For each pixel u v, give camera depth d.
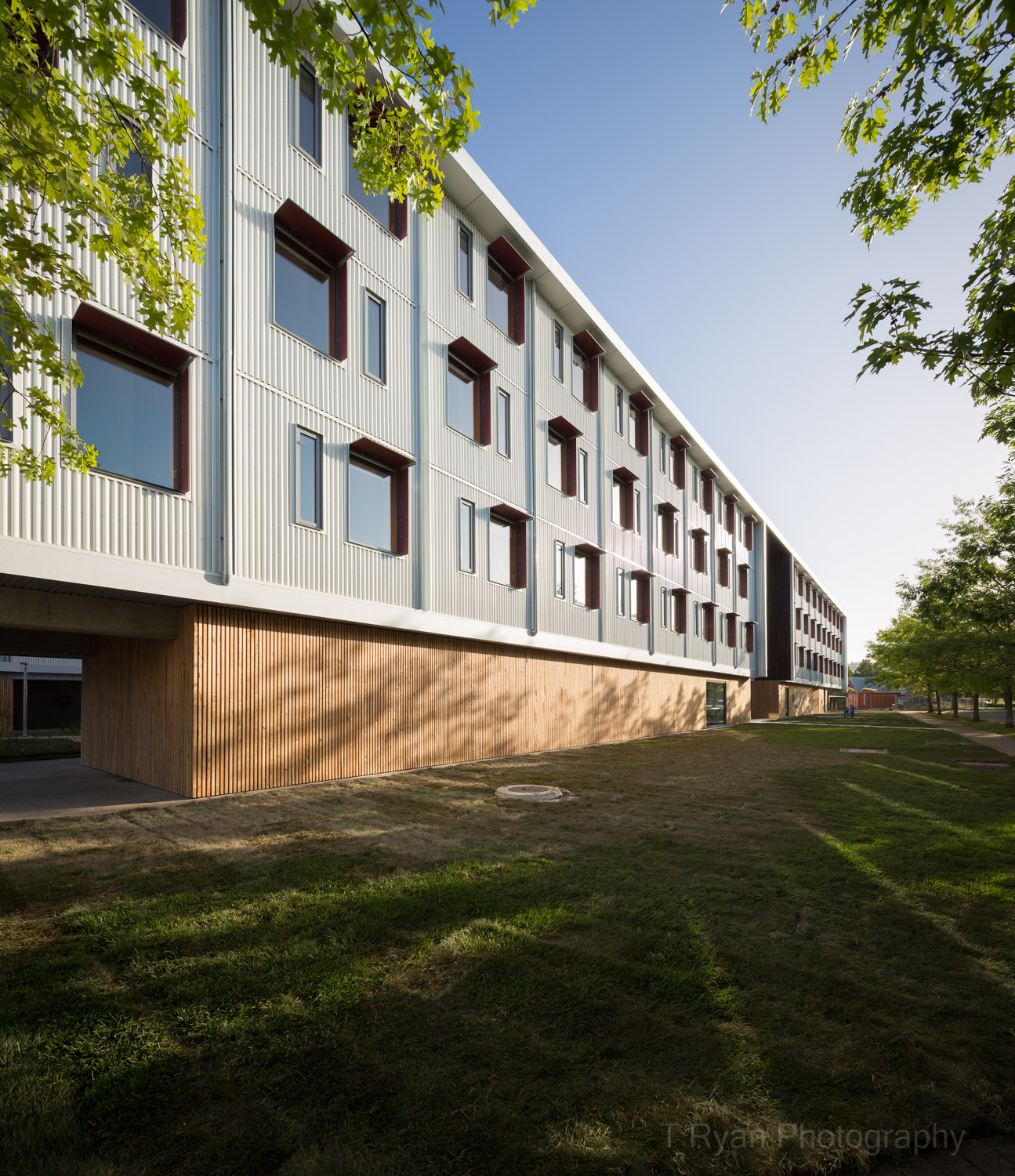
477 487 15.41
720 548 34.47
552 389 19.06
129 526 8.39
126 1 8.73
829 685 74.06
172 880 5.68
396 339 13.09
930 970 4.09
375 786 10.87
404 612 12.77
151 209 4.93
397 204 13.34
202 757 9.36
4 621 7.99
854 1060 3.10
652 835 7.51
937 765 15.01
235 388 9.76
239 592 9.62
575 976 3.93
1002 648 23.78
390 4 3.85
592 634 20.58
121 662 11.47
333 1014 3.48
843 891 5.60
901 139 5.75
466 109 4.63
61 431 5.48
